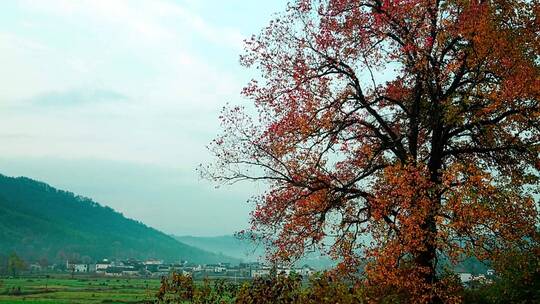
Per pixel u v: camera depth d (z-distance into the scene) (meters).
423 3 17.61
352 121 19.45
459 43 18.66
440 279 17.09
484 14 16.42
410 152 19.59
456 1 17.39
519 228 16.03
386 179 16.67
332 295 13.82
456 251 15.59
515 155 19.38
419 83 19.08
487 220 15.21
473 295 19.42
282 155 18.77
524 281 17.69
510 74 16.64
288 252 18.27
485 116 18.00
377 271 15.18
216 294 14.12
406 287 16.08
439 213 15.56
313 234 18.28
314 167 18.98
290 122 18.70
